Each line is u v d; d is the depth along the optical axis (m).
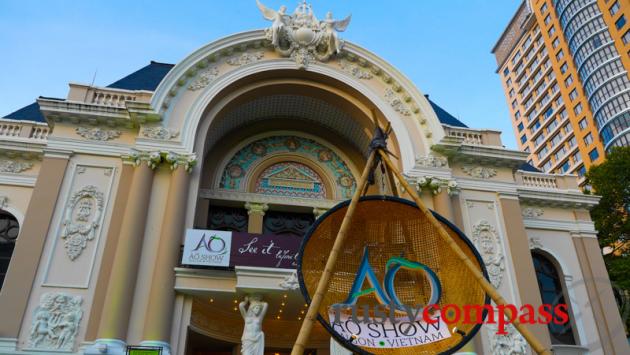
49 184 14.78
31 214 14.18
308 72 18.31
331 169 20.02
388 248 10.62
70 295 13.30
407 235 10.73
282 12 18.86
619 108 55.44
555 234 20.06
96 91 16.91
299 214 18.91
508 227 17.36
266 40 18.44
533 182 21.45
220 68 17.78
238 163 19.34
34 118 19.50
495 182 18.22
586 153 61.00
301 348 7.70
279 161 19.78
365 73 18.84
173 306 13.70
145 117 15.94
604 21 59.47
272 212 18.72
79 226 14.38
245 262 14.57
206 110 17.05
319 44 18.84
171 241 14.17
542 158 70.56
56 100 15.74
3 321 12.58
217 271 14.21
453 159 18.19
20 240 13.73
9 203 15.70
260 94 18.59
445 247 10.45
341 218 10.37
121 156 15.63
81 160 15.45
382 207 10.53
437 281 10.25
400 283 10.33
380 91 18.62
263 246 14.98
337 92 18.62
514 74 80.31
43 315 12.84
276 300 14.88
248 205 18.09
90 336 12.77
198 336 15.53
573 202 20.48
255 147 19.92
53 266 13.65
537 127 73.12
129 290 13.26
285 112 20.17
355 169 20.12
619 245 26.11
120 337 12.58
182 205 14.92
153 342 12.62
